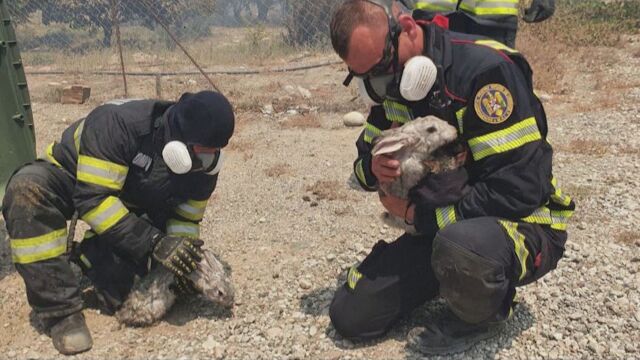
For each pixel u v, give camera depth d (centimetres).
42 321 345
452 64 288
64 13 2011
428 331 321
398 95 296
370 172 330
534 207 291
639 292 369
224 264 426
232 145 692
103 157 319
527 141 285
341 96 924
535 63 999
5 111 440
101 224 322
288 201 534
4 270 422
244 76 1105
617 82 923
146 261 355
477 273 282
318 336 342
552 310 354
